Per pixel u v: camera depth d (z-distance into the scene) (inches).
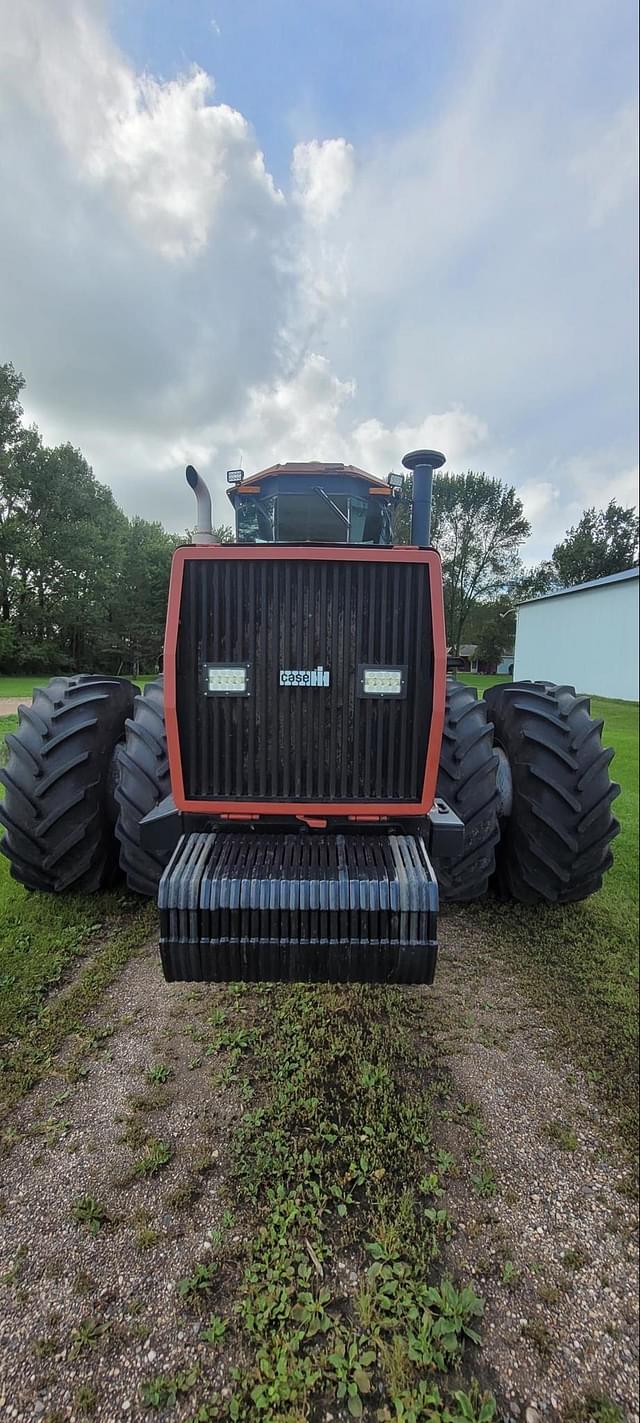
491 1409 48.0
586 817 110.3
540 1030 94.1
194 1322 53.9
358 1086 80.9
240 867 67.5
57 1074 82.5
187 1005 97.3
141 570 1483.8
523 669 1094.4
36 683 908.0
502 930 123.9
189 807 74.4
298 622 71.2
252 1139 72.4
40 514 1286.9
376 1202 64.9
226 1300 55.6
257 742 73.4
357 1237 61.6
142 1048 87.6
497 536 1786.4
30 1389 49.4
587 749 111.8
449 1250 60.9
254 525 139.1
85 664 1453.0
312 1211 63.7
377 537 137.6
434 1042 90.4
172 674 71.8
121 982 103.1
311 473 128.5
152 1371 50.6
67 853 113.4
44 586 1307.8
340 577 70.4
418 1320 54.2
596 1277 58.9
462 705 111.1
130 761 103.9
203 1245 60.5
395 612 71.0
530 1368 51.6
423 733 73.0
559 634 955.3
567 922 127.3
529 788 113.1
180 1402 48.6
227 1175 67.9
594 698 799.1
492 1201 66.1
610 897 141.9
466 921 127.3
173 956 66.6
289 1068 83.7
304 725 72.9
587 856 113.5
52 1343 52.3
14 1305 55.1
